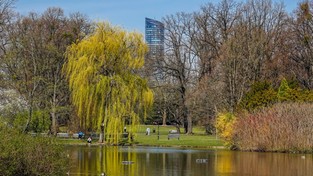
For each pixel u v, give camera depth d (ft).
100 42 161.27
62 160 67.51
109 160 109.91
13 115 139.44
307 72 210.79
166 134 222.07
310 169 96.94
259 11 213.66
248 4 214.90
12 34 180.14
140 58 165.48
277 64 206.39
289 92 153.89
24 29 191.83
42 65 188.96
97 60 161.89
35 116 154.10
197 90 207.10
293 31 211.82
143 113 175.22
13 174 63.21
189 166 100.37
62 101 194.90
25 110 148.36
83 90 158.40
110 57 162.71
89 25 208.54
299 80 210.18
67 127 195.42
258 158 118.62
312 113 136.36
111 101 160.66
